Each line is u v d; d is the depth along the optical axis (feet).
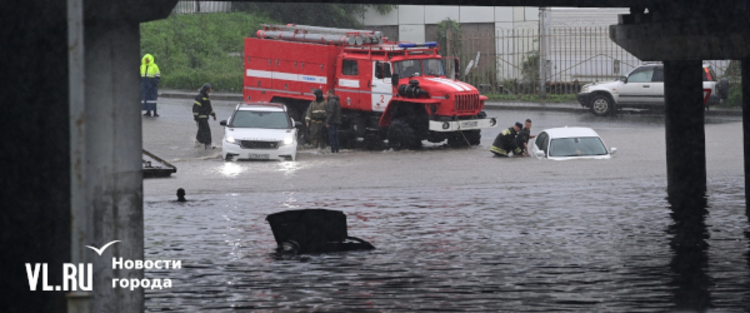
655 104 143.54
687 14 60.39
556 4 57.06
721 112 146.92
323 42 122.52
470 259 44.01
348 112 121.80
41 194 30.68
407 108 117.29
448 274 40.50
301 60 123.75
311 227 46.96
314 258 44.88
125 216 32.27
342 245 47.29
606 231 51.83
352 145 123.95
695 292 36.17
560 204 64.08
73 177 29.07
